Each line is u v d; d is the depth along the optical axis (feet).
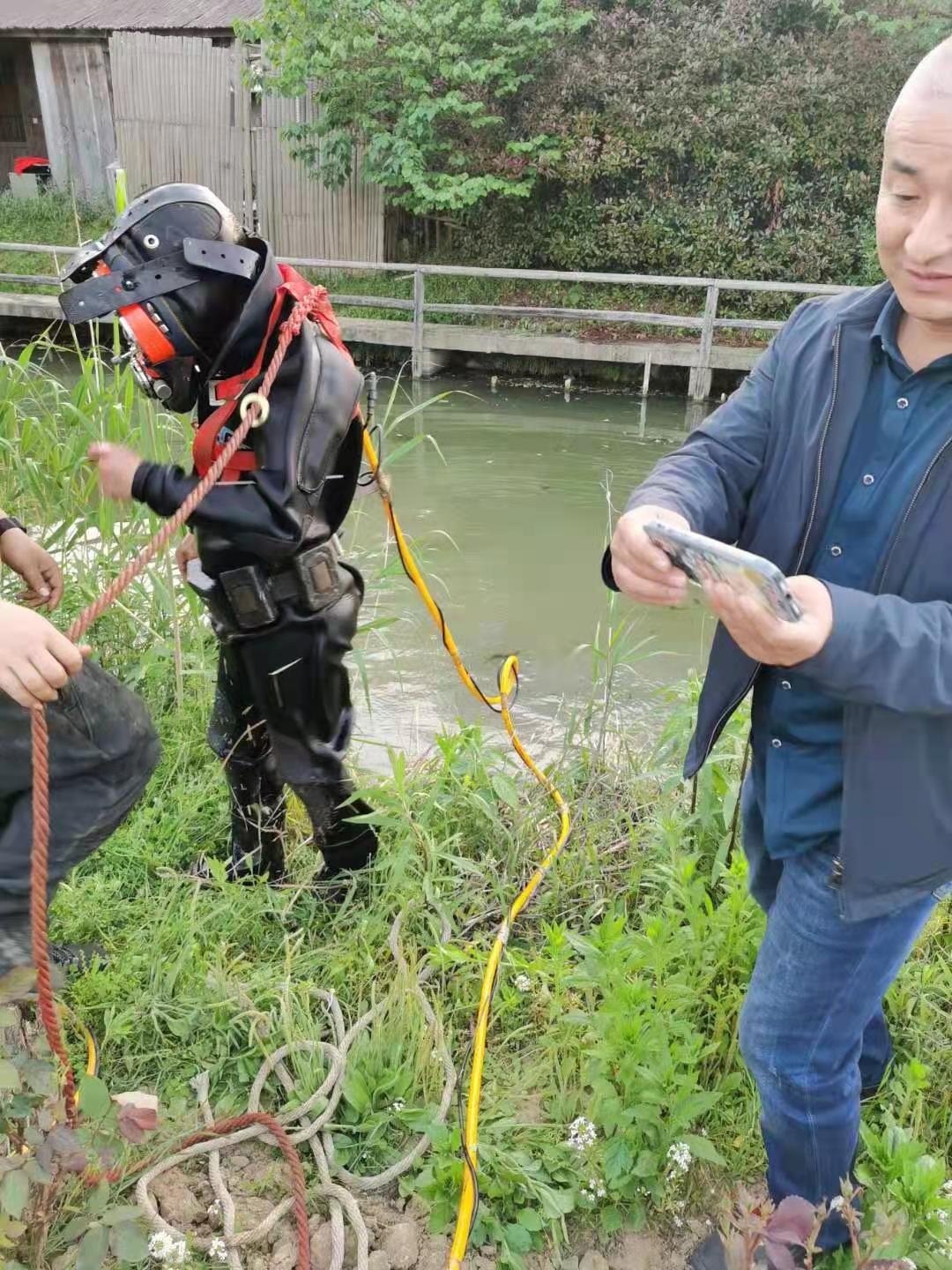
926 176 4.32
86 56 45.98
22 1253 5.60
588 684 14.47
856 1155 6.93
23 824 6.01
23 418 12.30
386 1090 7.52
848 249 36.11
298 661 8.09
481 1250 6.61
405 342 34.32
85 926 8.86
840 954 5.41
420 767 11.53
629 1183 6.88
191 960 8.52
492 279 39.60
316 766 8.67
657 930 7.77
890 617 4.36
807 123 35.47
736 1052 7.68
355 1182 6.95
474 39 35.35
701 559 4.28
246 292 7.29
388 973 8.61
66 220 46.24
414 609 16.61
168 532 5.74
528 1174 6.91
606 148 36.45
